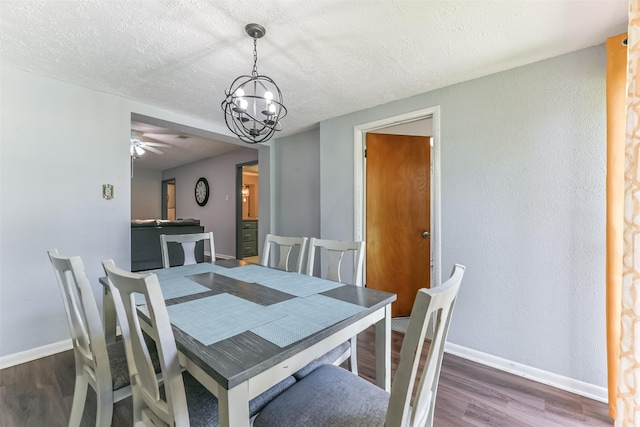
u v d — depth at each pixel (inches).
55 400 63.4
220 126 131.7
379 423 34.8
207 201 249.1
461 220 84.9
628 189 39.1
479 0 52.6
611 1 52.0
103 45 67.9
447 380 72.1
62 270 47.0
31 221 82.0
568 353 68.5
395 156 119.3
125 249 99.9
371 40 65.3
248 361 30.3
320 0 52.9
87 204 92.0
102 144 95.0
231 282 63.2
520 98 75.4
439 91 90.2
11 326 78.9
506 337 77.0
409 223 120.6
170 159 251.4
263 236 164.4
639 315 37.8
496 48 67.7
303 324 40.2
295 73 81.1
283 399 39.7
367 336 98.0
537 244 72.8
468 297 83.3
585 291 66.6
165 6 54.6
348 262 115.8
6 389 67.3
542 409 61.2
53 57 73.4
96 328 44.7
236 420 28.8
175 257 137.9
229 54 71.7
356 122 112.0
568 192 68.7
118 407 62.2
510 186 76.7
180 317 42.6
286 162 155.1
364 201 115.3
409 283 120.2
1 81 77.2
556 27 59.6
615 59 58.1
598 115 65.1
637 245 38.0
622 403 39.2
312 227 143.7
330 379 43.7
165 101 102.3
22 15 56.9
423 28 61.0
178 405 32.4
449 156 87.5
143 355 35.6
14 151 79.4
